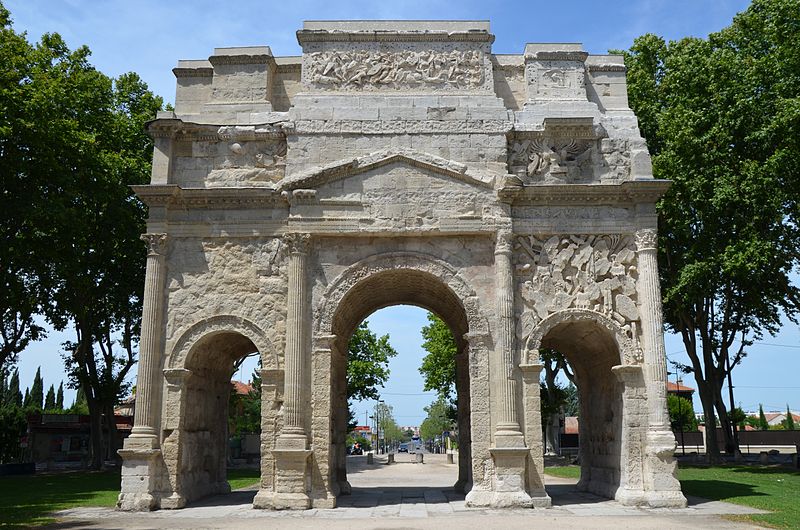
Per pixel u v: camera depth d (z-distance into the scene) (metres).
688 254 37.78
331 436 28.45
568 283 27.55
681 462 48.75
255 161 28.75
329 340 26.73
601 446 29.73
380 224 27.50
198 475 28.75
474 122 28.64
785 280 37.28
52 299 42.53
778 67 33.66
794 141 32.09
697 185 35.69
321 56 29.59
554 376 56.28
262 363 26.73
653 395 26.12
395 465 69.44
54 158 34.19
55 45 41.00
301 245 27.27
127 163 42.38
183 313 27.33
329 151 28.39
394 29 29.80
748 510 23.47
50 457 62.50
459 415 32.56
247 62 29.80
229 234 27.81
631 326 27.03
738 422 86.69
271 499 25.11
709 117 35.94
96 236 41.78
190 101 29.84
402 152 28.02
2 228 34.25
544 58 29.77
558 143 28.91
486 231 27.45
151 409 26.25
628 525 20.09
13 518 22.92
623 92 30.20
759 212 34.38
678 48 41.59
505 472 25.28
